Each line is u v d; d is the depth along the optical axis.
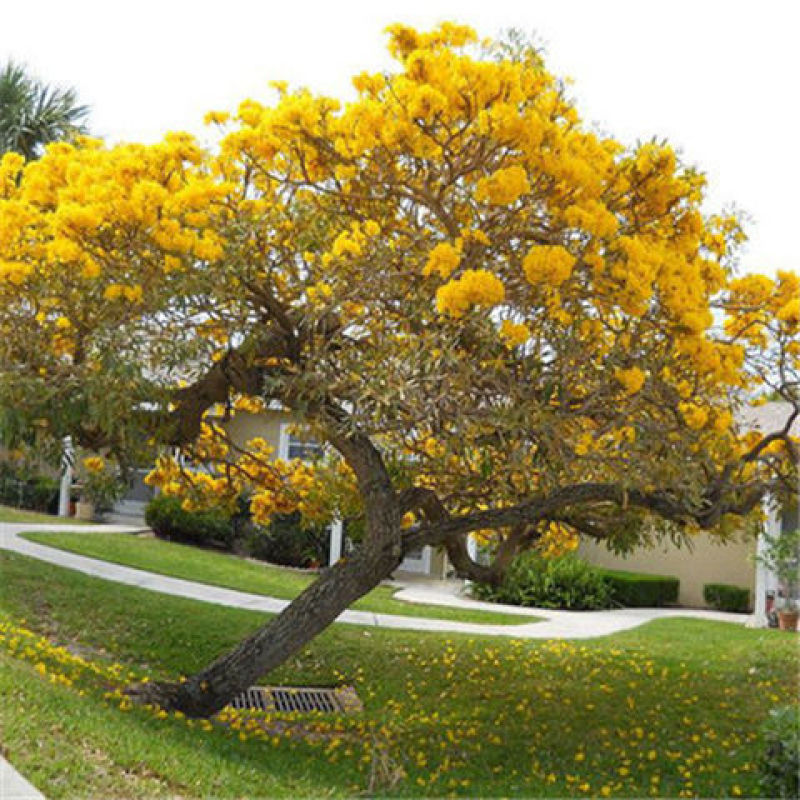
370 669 9.55
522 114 5.46
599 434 5.88
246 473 8.58
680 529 7.68
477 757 7.05
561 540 9.40
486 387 5.59
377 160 5.75
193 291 5.62
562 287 5.45
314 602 6.95
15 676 5.98
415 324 5.77
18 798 4.21
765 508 13.60
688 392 5.94
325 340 6.30
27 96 14.47
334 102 5.77
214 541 18.61
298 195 6.48
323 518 8.63
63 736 5.19
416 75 5.26
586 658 10.07
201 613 10.95
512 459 5.69
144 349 5.62
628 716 8.05
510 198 5.16
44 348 6.05
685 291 5.63
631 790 6.30
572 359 5.56
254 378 6.44
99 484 7.13
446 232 5.84
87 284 5.79
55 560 13.45
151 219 5.52
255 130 5.89
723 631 12.61
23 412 5.73
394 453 6.55
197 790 4.97
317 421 6.06
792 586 13.73
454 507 8.67
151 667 9.30
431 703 8.60
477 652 10.20
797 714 6.45
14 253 5.95
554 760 7.02
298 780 5.75
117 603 10.97
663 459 5.94
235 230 5.96
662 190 5.89
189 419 6.79
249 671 6.99
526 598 15.66
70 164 5.72
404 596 15.32
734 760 7.00
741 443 7.36
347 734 7.62
